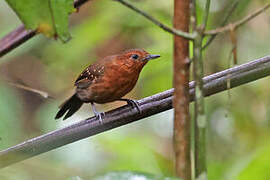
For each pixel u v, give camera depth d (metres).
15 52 8.59
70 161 10.57
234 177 9.44
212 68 11.48
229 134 11.85
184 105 3.96
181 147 3.91
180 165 3.88
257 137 11.76
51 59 12.39
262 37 12.20
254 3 12.09
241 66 5.41
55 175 9.19
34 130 10.84
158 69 11.04
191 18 4.00
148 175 3.47
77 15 13.77
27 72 12.36
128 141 10.57
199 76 3.96
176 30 3.92
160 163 10.78
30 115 11.26
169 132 12.72
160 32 11.16
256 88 12.09
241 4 8.92
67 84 12.63
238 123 11.99
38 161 9.41
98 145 10.70
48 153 10.14
